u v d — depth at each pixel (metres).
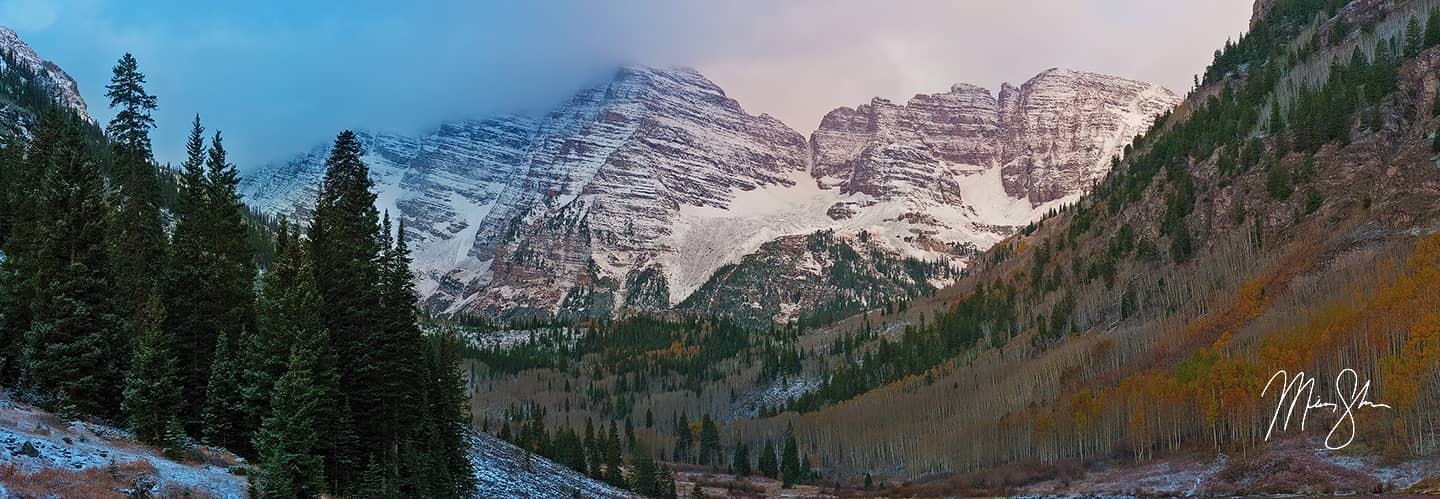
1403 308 160.62
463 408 142.25
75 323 80.56
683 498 196.25
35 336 78.75
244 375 81.06
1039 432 198.12
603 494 150.62
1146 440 177.25
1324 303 182.12
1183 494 154.88
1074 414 193.62
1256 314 199.38
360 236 100.75
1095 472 179.75
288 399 76.19
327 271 92.25
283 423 75.38
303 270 85.69
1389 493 129.00
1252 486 147.88
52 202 85.25
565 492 139.00
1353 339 162.75
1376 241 199.62
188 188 95.56
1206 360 178.00
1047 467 189.50
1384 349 157.88
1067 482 178.88
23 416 68.69
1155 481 164.75
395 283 104.31
